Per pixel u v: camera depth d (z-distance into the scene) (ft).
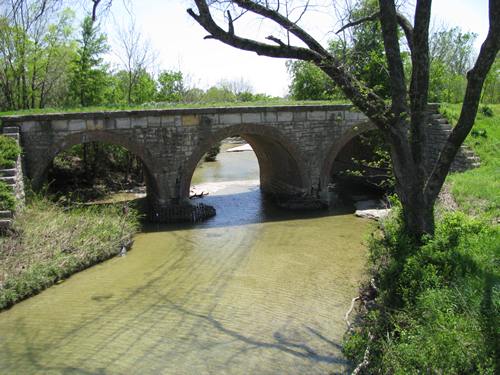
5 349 28.60
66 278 40.65
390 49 29.43
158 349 28.22
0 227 41.81
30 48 84.84
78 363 26.81
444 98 86.79
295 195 70.49
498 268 26.03
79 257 42.80
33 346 28.89
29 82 92.32
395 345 22.70
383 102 30.81
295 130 66.49
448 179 53.16
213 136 62.75
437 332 21.29
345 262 43.55
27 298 36.35
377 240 35.78
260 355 27.27
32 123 55.77
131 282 39.63
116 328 31.07
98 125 57.93
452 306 22.91
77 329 30.99
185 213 62.18
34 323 32.04
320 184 69.31
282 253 47.34
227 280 39.88
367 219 61.21
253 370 25.71
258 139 76.28
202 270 42.63
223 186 89.45
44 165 56.70
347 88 29.73
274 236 54.13
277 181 79.15
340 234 54.03
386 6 28.66
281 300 35.27
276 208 69.87
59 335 30.22
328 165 69.05
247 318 32.27
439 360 19.88
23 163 54.85
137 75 110.11
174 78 122.93
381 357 22.70
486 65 26.91
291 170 71.72
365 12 38.11
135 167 90.53
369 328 25.61
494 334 20.20
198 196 79.97
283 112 65.46
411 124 30.60
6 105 86.74
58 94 99.35
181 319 32.30
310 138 67.51
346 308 33.19
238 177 99.91
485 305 22.22
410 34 31.22
